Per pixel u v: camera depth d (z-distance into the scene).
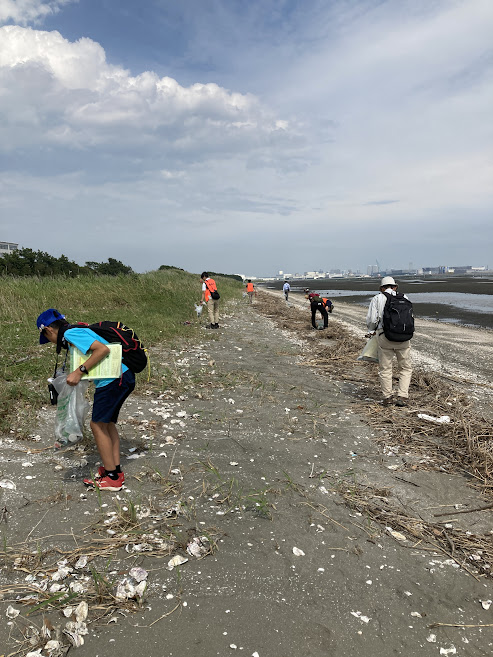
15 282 14.91
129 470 4.31
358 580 3.00
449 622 2.70
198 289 23.80
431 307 28.47
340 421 6.13
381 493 4.21
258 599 2.74
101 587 2.69
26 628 2.40
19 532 3.23
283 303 30.33
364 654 2.41
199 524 3.48
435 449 5.30
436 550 3.42
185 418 5.84
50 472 4.15
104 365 3.60
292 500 3.95
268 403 6.70
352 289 65.31
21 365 7.18
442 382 8.29
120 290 16.52
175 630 2.46
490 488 4.41
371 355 7.02
